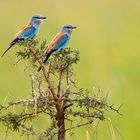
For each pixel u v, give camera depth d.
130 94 16.56
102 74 18.17
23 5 31.11
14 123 9.62
